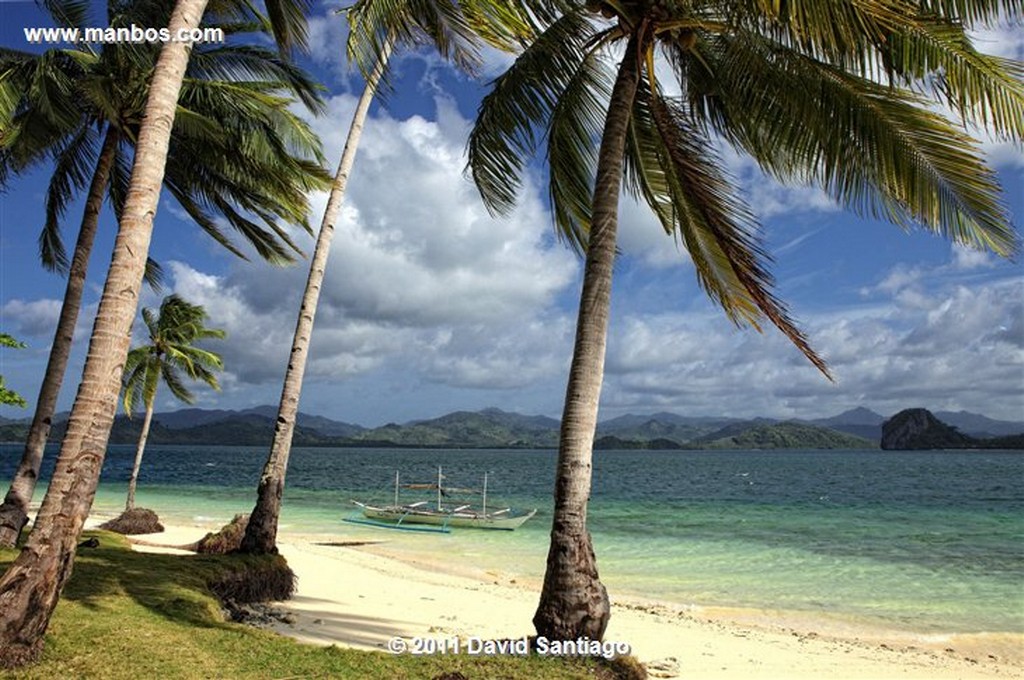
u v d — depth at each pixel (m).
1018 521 29.20
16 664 4.79
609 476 76.50
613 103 7.03
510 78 7.99
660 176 9.22
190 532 21.05
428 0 7.22
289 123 12.23
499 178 8.45
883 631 11.88
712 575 16.83
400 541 21.78
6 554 8.92
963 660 10.13
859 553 20.28
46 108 9.80
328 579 13.37
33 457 10.41
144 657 5.31
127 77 11.40
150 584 7.68
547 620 6.17
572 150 8.80
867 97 6.48
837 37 5.53
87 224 11.23
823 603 13.91
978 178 6.12
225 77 12.45
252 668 5.43
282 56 10.33
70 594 6.78
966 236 6.50
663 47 7.89
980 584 15.89
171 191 13.52
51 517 5.00
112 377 5.18
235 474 70.19
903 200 6.80
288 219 13.85
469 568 17.22
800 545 21.89
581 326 6.57
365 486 49.56
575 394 6.43
